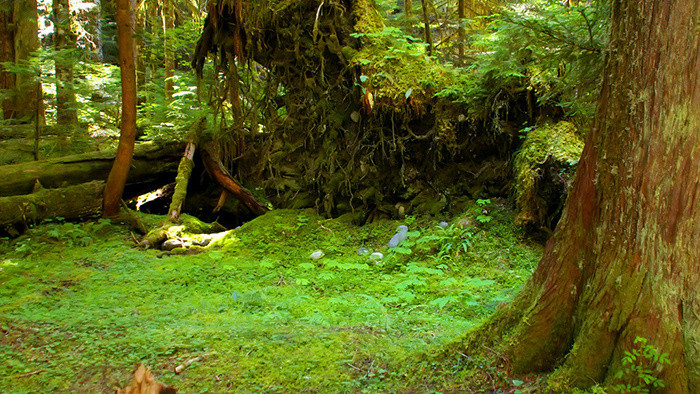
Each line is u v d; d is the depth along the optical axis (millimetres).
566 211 2873
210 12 7906
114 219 8242
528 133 6699
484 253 6070
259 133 10312
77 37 12953
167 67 12938
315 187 8242
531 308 2932
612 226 2566
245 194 9773
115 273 6152
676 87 2371
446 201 7305
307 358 3533
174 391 2520
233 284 5785
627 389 2357
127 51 7629
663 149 2400
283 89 8875
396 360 3396
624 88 2533
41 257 6797
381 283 5594
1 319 4414
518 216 6320
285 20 7910
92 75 12211
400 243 6562
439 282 5391
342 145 7930
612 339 2496
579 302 2727
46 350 3723
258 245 7156
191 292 5523
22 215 7648
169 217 8320
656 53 2416
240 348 3744
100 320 4434
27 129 10867
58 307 4926
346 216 7703
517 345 2914
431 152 7520
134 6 13281
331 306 4949
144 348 3725
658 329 2359
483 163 7367
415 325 4273
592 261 2668
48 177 8477
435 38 12531
